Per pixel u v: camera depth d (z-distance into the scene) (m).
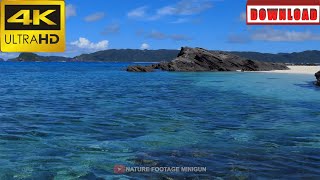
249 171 7.89
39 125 13.35
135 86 33.78
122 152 9.51
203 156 9.08
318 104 19.44
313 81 37.91
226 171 7.90
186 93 26.36
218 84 34.97
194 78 45.81
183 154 9.30
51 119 14.73
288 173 7.76
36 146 10.15
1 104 19.89
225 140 10.92
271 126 13.21
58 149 9.81
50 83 38.88
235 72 63.59
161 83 37.75
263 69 71.44
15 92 27.69
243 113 16.36
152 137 11.31
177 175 7.64
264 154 9.26
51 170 8.03
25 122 13.99
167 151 9.62
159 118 15.01
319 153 9.38
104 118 14.98
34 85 35.72
